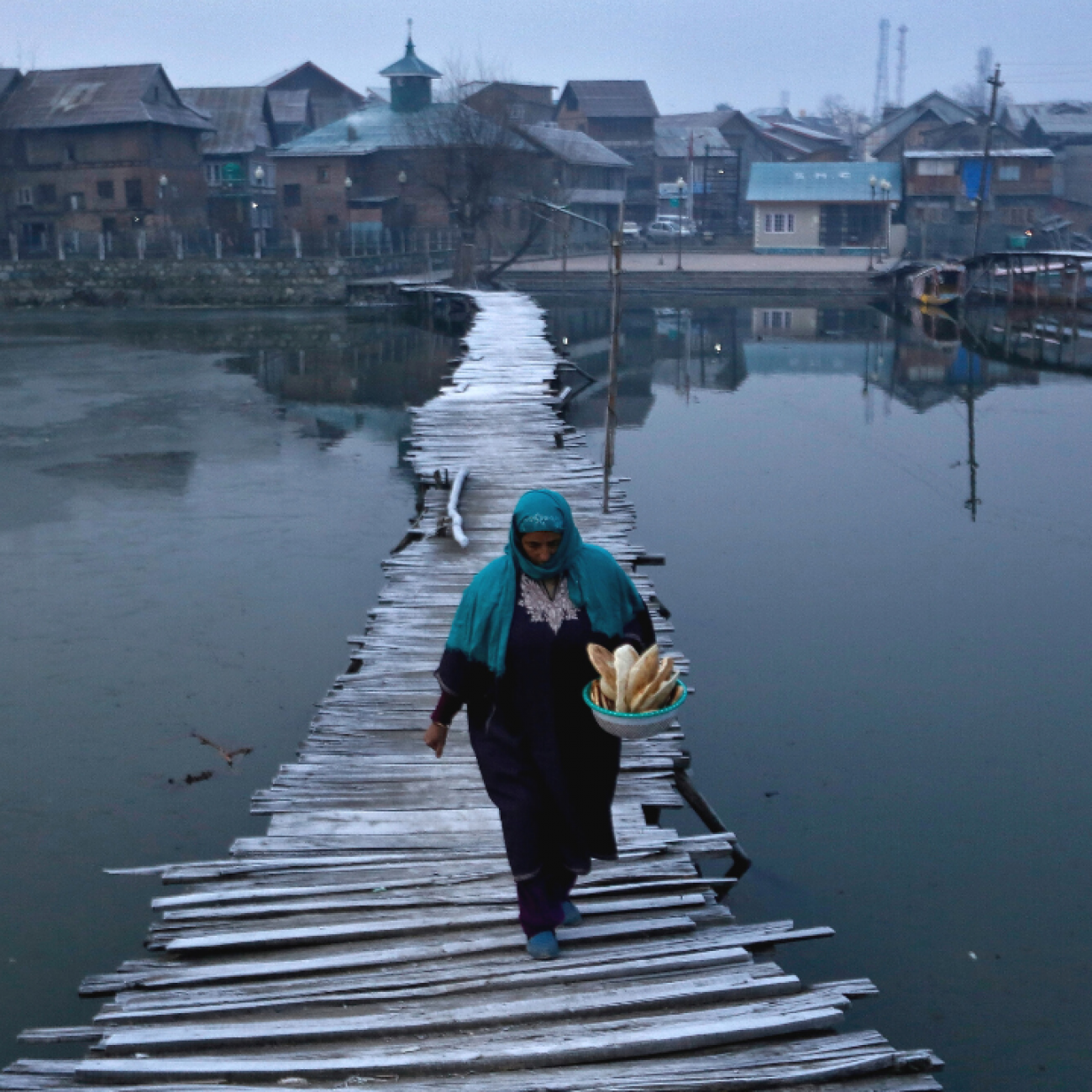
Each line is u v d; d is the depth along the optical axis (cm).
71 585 1183
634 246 7244
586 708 414
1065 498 1588
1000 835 697
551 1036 392
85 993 431
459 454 1502
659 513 1502
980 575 1228
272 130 6650
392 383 2684
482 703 425
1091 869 659
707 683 932
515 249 6334
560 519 395
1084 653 994
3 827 716
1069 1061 508
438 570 1009
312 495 1572
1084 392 2600
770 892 640
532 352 2612
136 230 5259
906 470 1786
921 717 865
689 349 3428
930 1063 382
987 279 5075
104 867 671
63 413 2228
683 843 550
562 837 427
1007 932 601
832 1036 398
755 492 1630
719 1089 369
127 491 1584
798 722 857
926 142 6931
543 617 405
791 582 1200
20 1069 380
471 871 512
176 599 1139
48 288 4847
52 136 5550
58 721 866
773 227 6594
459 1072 375
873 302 4997
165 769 794
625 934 458
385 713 707
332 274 4822
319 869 523
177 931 474
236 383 2656
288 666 973
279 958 452
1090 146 7762
